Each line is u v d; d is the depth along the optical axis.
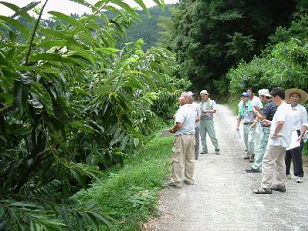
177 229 5.10
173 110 15.01
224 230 5.06
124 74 2.91
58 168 3.29
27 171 2.98
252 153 9.59
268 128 8.07
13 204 2.16
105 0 1.99
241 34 31.91
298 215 5.60
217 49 34.19
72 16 2.00
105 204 5.86
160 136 13.62
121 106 3.19
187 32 37.53
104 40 2.79
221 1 33.22
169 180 7.55
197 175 8.17
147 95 4.50
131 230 4.82
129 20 4.03
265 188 6.68
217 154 10.67
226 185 7.32
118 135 3.33
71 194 3.61
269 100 8.01
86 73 3.21
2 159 2.87
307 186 7.22
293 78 9.56
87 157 3.75
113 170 9.28
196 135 9.94
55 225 2.19
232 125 17.45
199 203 6.20
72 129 3.28
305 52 9.17
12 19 1.78
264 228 5.12
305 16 26.12
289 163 7.80
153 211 5.66
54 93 2.21
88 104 3.31
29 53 2.00
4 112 2.32
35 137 2.63
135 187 6.64
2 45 2.02
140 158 9.91
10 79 1.98
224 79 32.88
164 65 3.48
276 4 33.56
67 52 2.26
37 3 1.75
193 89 36.81
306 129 7.40
